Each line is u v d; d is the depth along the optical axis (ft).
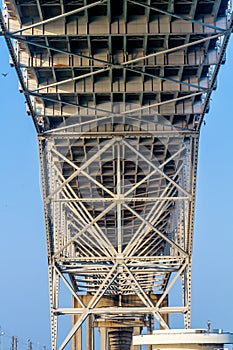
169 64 345.92
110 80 362.33
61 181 455.63
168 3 312.09
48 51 342.23
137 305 528.22
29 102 366.22
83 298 529.86
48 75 365.81
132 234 540.52
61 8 312.91
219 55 334.85
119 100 384.47
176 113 387.75
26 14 321.93
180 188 415.85
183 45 328.29
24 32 322.75
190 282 440.04
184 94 380.99
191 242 435.12
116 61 346.74
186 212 443.32
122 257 442.50
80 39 334.85
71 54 332.80
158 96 376.48
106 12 322.14
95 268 466.70
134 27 323.78
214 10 318.45
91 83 366.22
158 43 343.46
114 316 572.51
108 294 533.55
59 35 322.75
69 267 460.96
